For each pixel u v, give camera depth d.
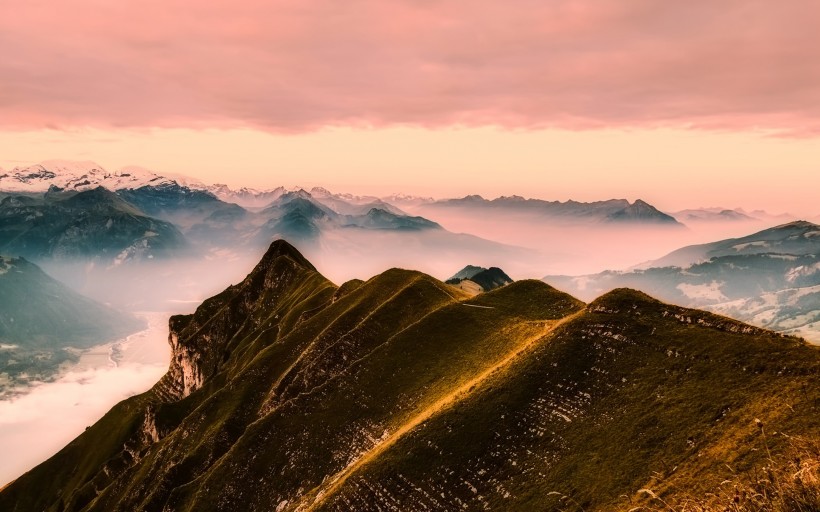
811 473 18.70
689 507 22.14
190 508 101.31
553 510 53.47
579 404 66.38
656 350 67.44
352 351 124.69
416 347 110.00
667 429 54.41
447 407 77.94
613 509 46.91
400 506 67.88
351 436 95.31
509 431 68.50
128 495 140.50
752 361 56.91
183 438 144.00
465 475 66.44
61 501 187.62
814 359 52.53
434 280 149.38
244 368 156.12
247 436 109.06
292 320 183.62
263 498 95.62
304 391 123.44
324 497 76.44
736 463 42.97
